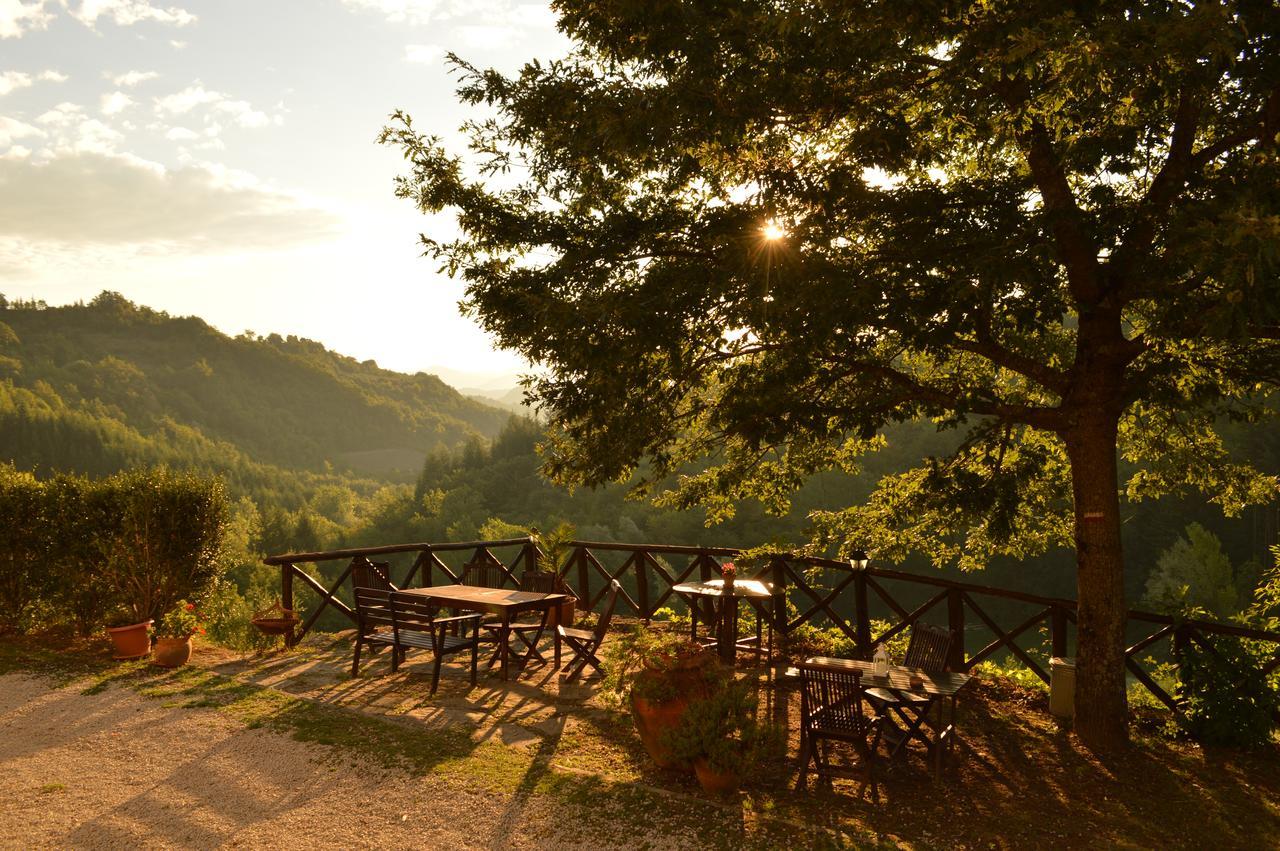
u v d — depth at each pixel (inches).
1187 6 198.5
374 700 286.0
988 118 244.5
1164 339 224.2
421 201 294.8
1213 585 1184.8
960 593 341.4
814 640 385.1
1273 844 197.6
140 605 374.3
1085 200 262.2
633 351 247.3
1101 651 261.7
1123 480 1344.7
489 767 224.2
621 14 235.6
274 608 370.3
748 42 230.5
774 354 299.0
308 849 178.1
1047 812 211.9
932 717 287.3
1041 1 190.2
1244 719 258.4
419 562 419.5
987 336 274.5
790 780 226.4
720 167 277.6
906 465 2130.9
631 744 248.2
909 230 249.6
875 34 207.6
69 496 376.2
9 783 210.5
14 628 384.5
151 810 196.1
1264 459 1358.3
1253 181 190.9
